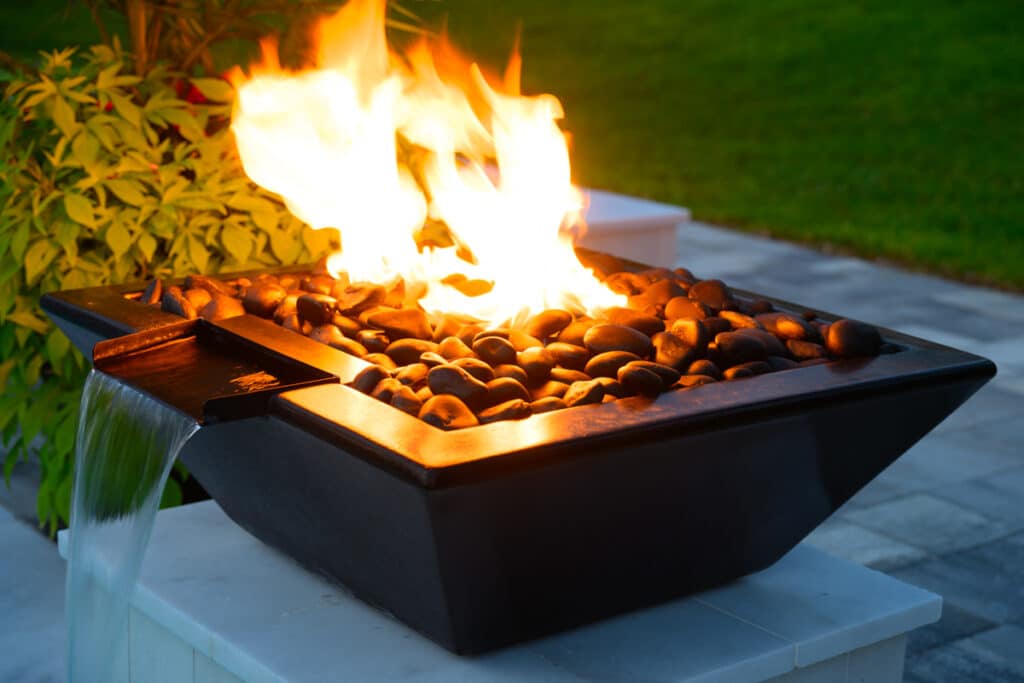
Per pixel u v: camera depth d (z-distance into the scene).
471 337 1.86
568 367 1.77
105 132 2.63
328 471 1.56
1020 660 2.76
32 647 2.59
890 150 9.43
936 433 4.13
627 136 10.03
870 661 1.87
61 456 2.71
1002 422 4.23
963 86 10.97
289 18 3.07
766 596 1.88
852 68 11.68
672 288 2.04
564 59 12.72
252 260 2.71
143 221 2.62
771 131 10.10
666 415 1.51
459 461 1.37
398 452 1.39
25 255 2.57
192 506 2.21
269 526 1.93
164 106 2.77
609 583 1.70
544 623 1.68
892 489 3.68
